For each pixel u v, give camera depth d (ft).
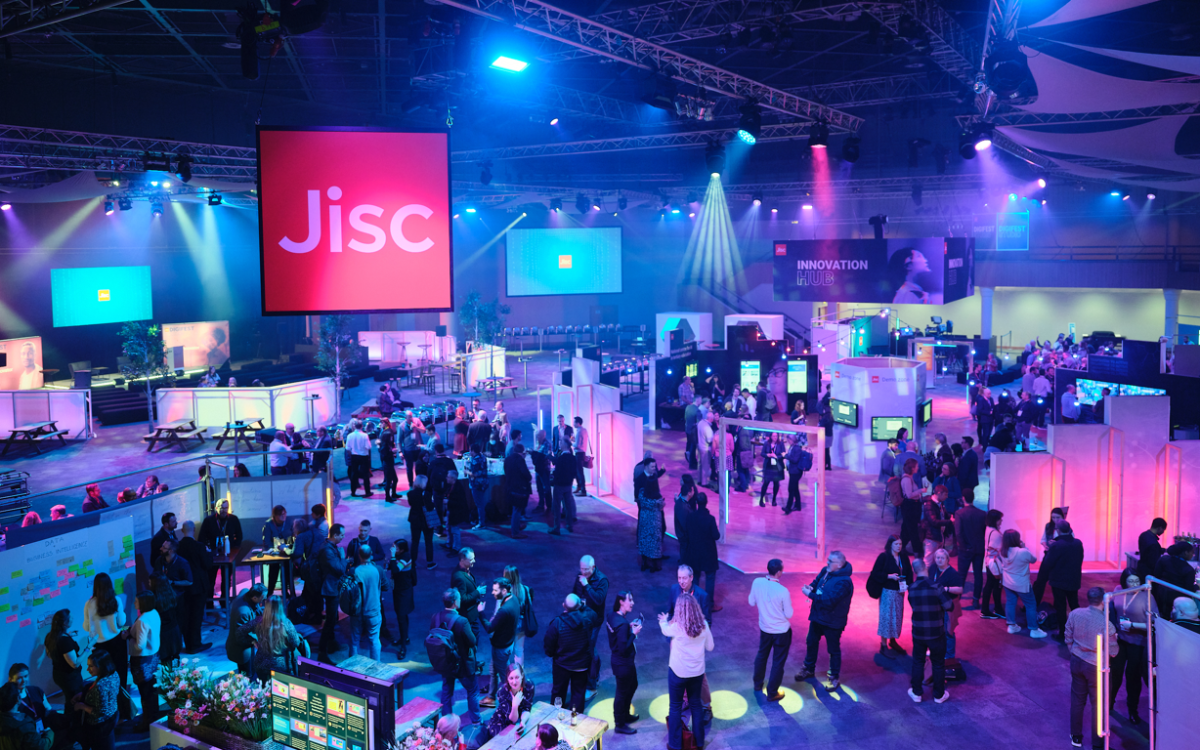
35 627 28.81
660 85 51.29
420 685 29.86
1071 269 115.03
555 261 128.67
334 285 28.17
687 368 82.23
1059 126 64.69
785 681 30.17
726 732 26.89
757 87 58.13
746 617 35.73
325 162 27.96
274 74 60.64
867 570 40.98
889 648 32.58
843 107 72.08
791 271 84.23
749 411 61.05
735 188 114.01
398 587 32.01
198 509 37.37
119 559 31.91
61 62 56.03
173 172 63.67
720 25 46.06
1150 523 41.24
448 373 112.57
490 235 137.49
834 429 63.62
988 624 34.68
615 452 55.62
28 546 28.50
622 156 113.80
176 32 49.55
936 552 30.14
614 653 26.76
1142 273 108.78
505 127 86.38
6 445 71.97
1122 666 26.73
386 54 55.11
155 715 27.17
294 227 27.81
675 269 147.02
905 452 47.70
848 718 27.66
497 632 28.14
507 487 46.73
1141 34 56.34
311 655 31.99
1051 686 29.55
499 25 46.93
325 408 82.48
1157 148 63.72
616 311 148.66
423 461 44.32
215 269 114.32
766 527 47.98
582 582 29.53
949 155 99.76
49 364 97.50
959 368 109.81
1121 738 26.23
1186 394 56.08
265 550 35.96
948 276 78.69
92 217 100.17
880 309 135.95
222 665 30.91
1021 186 108.27
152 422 80.74
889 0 41.83
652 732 27.02
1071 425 40.55
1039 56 43.96
